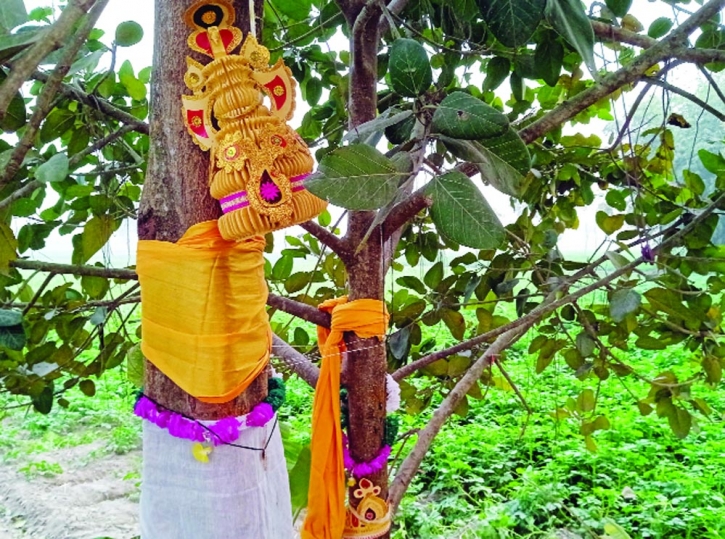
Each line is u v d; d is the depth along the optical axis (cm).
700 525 438
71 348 203
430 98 109
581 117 249
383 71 198
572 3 106
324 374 148
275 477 127
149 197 112
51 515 526
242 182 101
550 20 108
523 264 234
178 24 110
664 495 487
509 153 112
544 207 262
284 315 395
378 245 154
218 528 114
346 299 159
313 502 147
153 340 111
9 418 773
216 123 106
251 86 104
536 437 604
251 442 119
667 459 564
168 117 111
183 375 110
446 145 106
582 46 104
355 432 157
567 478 524
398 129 125
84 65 126
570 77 223
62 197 199
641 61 135
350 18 150
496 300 215
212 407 113
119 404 817
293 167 104
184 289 108
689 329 216
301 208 105
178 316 109
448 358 231
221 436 113
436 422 183
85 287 203
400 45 102
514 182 109
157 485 118
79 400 814
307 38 207
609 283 193
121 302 188
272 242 225
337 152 93
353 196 92
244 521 116
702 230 201
